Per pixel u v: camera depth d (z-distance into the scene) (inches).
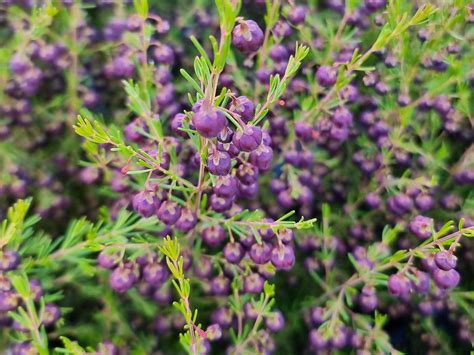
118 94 10.7
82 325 9.3
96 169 9.3
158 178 7.4
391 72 10.4
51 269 8.8
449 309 10.2
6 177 9.3
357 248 9.6
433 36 10.1
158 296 8.8
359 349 9.0
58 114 10.2
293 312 10.2
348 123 9.2
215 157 6.4
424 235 8.4
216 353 9.6
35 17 9.3
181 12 11.3
